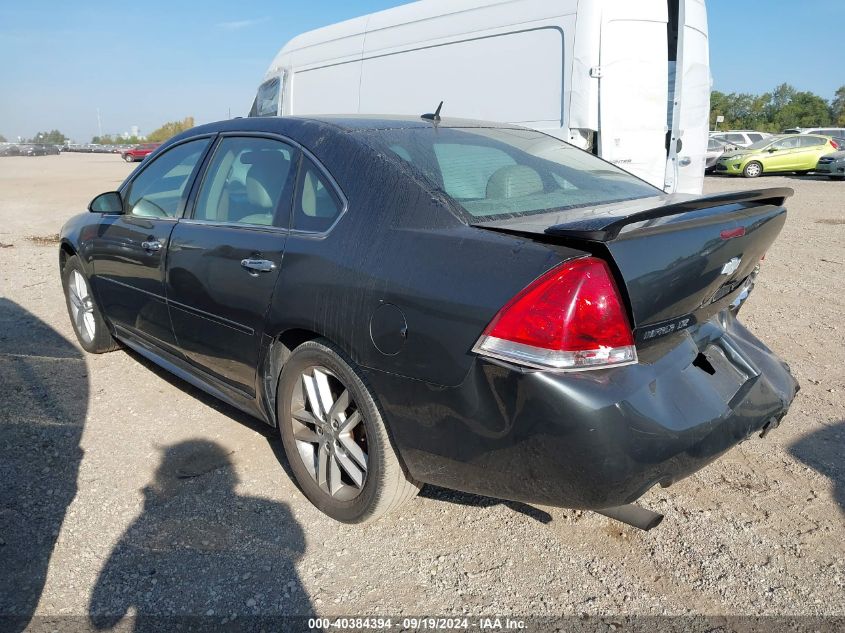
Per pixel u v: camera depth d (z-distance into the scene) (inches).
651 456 81.6
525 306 80.3
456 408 86.3
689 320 94.3
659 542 105.1
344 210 104.2
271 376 116.9
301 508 114.1
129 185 161.8
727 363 103.0
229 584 95.7
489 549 103.8
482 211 96.9
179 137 152.6
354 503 105.9
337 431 107.2
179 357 144.3
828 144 919.7
